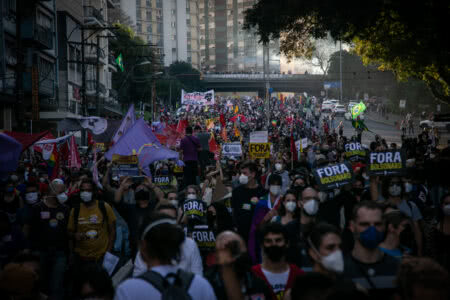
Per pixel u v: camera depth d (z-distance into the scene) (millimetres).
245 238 7809
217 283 4145
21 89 22625
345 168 7867
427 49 20719
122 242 11727
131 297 3477
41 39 36531
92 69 54625
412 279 3195
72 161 16328
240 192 8039
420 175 9805
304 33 21797
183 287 3531
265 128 53250
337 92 105250
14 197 9641
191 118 64062
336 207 7887
